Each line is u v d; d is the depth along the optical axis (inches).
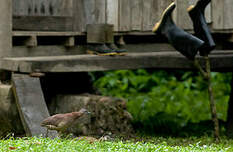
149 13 549.6
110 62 514.6
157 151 372.5
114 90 904.3
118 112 509.7
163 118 652.1
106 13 530.0
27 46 519.8
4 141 384.5
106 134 499.8
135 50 583.2
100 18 532.7
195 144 465.7
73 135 489.1
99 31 521.0
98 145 387.9
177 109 799.7
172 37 471.8
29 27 538.3
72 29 558.3
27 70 465.7
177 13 553.0
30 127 441.4
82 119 492.7
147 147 384.8
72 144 381.4
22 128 476.4
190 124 640.4
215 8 563.2
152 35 585.3
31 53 524.1
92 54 541.3
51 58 498.3
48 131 441.7
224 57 568.1
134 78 941.2
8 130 478.6
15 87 462.6
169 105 819.4
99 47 526.9
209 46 477.1
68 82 580.1
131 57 527.5
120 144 390.0
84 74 606.2
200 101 874.1
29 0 536.4
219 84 953.5
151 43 596.7
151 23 551.5
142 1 545.0
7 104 470.9
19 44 524.7
